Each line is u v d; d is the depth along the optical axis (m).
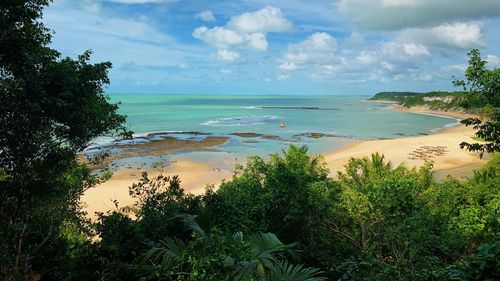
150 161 42.44
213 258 5.03
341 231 14.09
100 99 8.34
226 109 148.75
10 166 7.62
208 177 36.44
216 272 4.95
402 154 48.97
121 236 8.84
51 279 8.58
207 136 62.78
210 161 43.53
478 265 5.91
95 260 8.52
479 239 11.62
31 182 8.13
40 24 7.85
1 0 7.33
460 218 12.59
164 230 9.07
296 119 104.69
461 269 6.06
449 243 11.59
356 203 12.95
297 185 13.80
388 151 50.88
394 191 12.13
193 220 7.42
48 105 7.39
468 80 8.14
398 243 10.74
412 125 92.31
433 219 11.79
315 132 73.50
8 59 7.35
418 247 9.52
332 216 13.86
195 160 43.84
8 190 7.91
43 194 8.37
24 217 8.36
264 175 15.91
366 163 21.45
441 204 14.09
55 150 8.12
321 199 13.71
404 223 10.07
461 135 67.38
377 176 19.89
